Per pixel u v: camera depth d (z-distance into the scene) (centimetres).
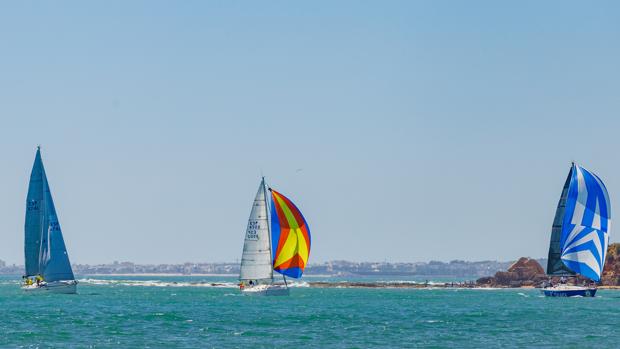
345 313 13412
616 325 11331
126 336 9788
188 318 12156
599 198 15750
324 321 11819
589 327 11069
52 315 12550
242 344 9150
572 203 15812
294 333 10181
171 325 11069
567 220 15862
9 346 8881
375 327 10988
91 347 8844
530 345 9200
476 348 8962
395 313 13488
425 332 10438
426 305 15812
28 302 15700
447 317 12662
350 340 9562
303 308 14662
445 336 10019
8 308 14075
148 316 12425
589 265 15762
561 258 15875
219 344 9138
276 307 14950
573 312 13600
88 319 11862
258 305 15475
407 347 9025
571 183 15825
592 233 15750
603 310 14012
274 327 10900
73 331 10262
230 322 11544
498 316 12850
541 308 14662
